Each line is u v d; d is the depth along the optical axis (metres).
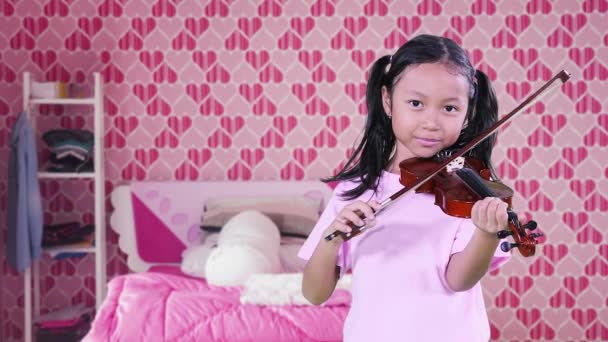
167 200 4.12
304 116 4.21
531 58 4.15
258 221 3.50
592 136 4.17
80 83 4.16
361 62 4.18
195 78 4.20
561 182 4.20
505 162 4.21
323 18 4.17
